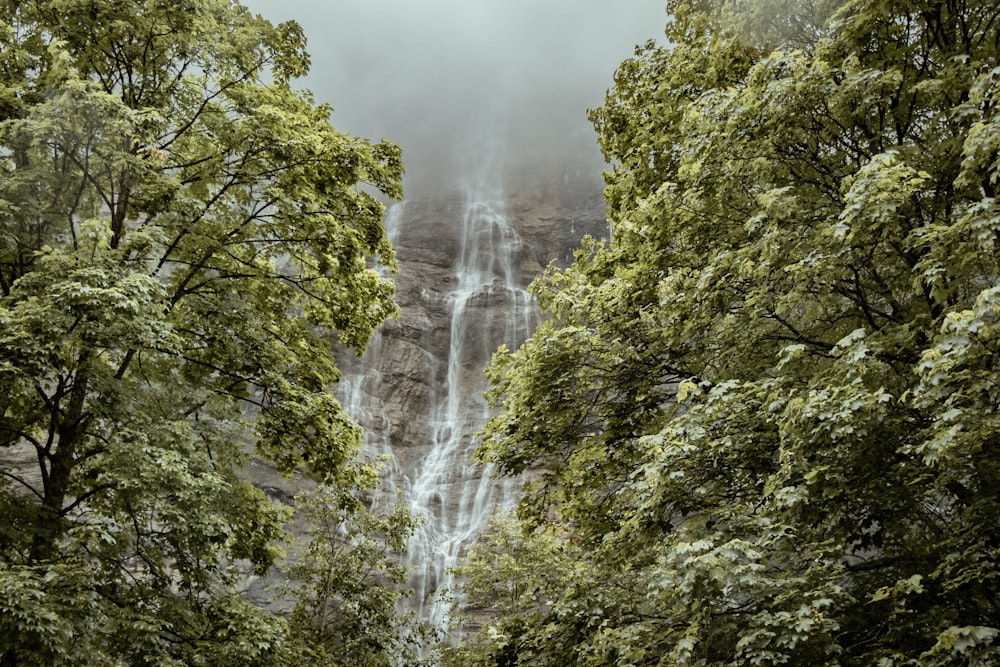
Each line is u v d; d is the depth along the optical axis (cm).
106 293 1005
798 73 959
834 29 1038
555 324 1348
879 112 1012
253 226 1474
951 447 698
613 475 1342
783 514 825
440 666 1994
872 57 1030
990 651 654
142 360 1333
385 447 4453
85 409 1197
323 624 1917
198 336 1382
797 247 923
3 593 870
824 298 964
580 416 1323
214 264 1445
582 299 1275
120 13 1298
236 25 1464
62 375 1178
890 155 802
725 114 1073
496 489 4088
